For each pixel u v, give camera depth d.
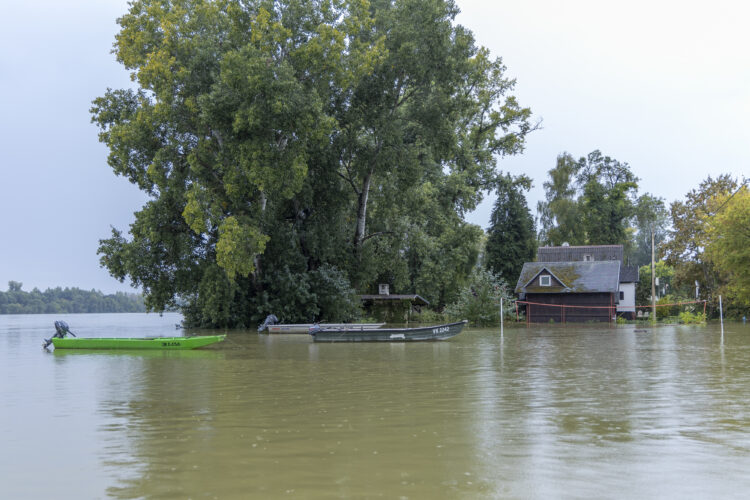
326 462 8.59
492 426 10.94
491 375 18.69
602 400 13.77
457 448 9.35
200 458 8.91
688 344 31.84
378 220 57.16
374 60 44.00
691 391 15.10
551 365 21.62
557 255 81.94
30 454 9.45
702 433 10.33
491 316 55.69
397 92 49.03
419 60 46.59
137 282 45.72
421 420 11.52
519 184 81.31
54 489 7.73
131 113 46.56
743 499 7.06
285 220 51.53
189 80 41.81
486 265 79.94
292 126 40.78
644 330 47.56
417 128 49.81
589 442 9.72
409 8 47.59
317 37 42.62
